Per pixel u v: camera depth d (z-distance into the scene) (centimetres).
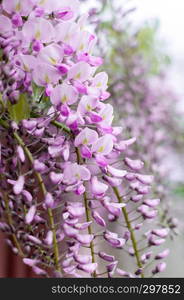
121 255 79
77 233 43
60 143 44
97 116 43
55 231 44
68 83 43
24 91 45
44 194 42
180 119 107
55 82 43
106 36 81
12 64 44
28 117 46
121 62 92
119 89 90
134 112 93
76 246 44
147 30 99
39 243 44
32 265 44
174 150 105
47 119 44
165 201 81
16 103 44
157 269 50
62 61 43
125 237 49
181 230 84
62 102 43
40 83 43
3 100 45
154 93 101
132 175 48
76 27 43
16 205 46
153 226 70
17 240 47
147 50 101
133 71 94
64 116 43
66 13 44
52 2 44
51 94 42
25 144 45
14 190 43
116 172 45
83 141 43
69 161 44
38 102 47
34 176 45
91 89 43
